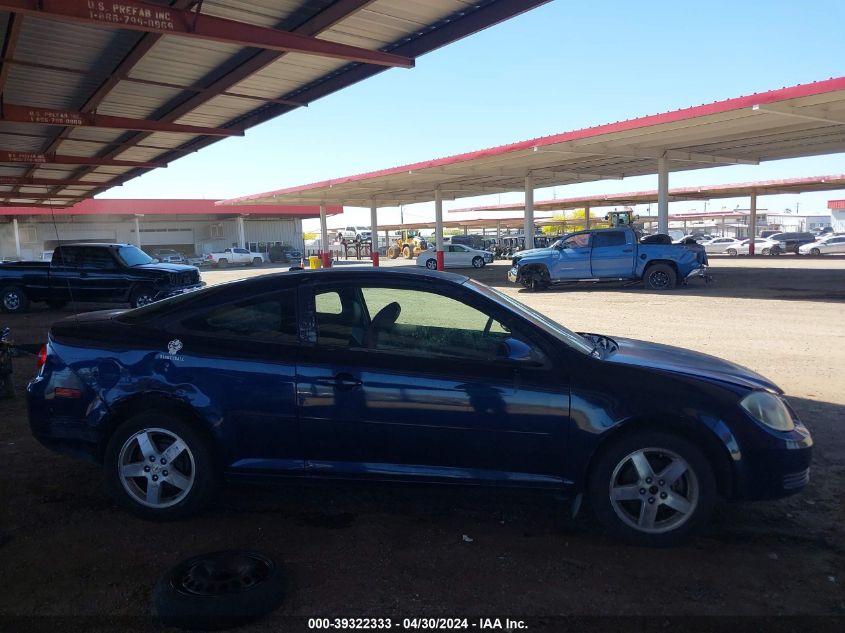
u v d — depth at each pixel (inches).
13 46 389.4
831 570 134.0
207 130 645.9
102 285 606.9
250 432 152.6
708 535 150.0
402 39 410.9
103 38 406.0
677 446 141.0
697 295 682.8
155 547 143.3
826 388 279.4
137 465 155.4
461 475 148.0
